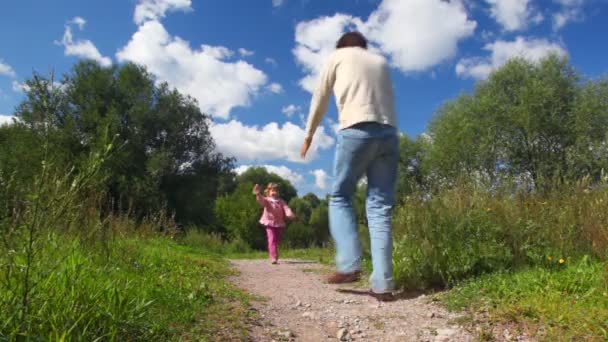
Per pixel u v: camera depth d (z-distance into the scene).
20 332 2.20
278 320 3.45
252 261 8.90
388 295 4.24
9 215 2.36
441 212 4.99
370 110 4.16
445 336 3.04
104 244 4.21
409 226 5.14
